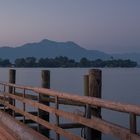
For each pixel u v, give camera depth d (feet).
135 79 392.88
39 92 25.84
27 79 267.59
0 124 36.19
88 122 17.37
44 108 24.90
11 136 30.30
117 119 82.79
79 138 18.70
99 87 22.36
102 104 15.51
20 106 63.31
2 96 43.04
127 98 136.26
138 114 13.04
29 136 26.25
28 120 35.27
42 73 32.65
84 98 17.48
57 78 329.11
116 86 233.55
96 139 19.97
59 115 21.49
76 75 433.89
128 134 13.66
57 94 21.54
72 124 32.48
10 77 43.98
